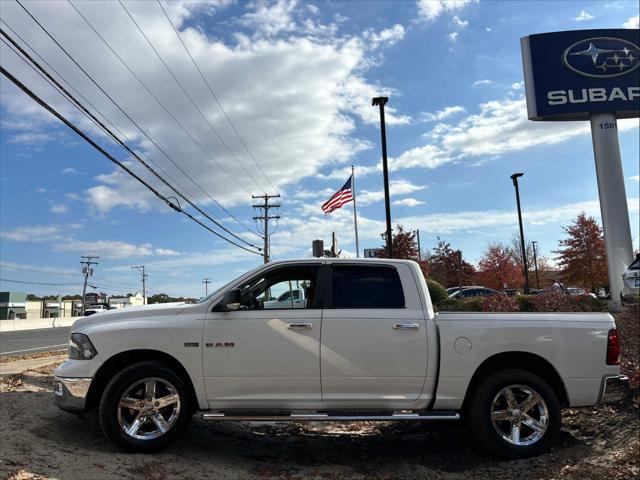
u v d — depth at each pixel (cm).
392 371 543
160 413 536
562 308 1252
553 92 1911
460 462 569
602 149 1886
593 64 1908
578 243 3659
